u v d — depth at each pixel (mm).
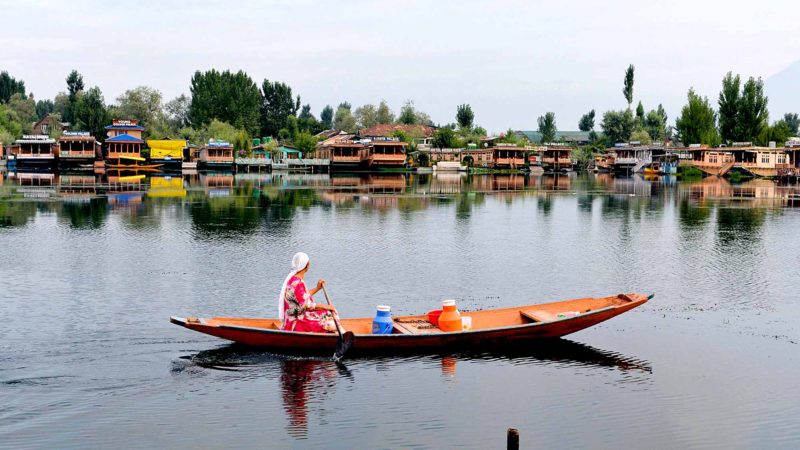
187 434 12031
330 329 15930
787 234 37188
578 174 120062
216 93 160250
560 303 17969
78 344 16609
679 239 35250
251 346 15898
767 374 15289
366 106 180125
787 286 24047
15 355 15789
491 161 127812
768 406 13562
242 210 48062
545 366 15547
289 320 15750
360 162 116062
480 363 15625
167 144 117750
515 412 13125
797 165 105125
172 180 83250
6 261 27516
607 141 161500
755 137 116188
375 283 24094
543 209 51000
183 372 14805
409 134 156875
